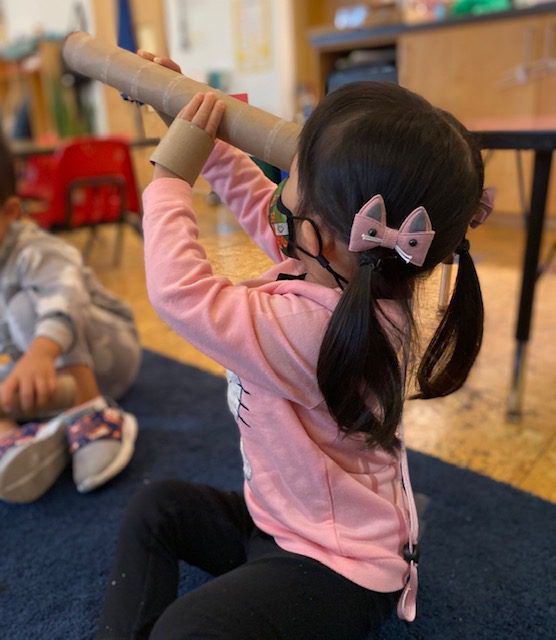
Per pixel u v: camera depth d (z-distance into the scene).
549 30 2.34
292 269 0.64
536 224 1.09
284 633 0.56
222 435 1.19
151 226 0.59
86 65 0.65
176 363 1.53
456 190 0.51
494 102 2.53
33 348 1.04
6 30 5.24
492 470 1.05
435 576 0.82
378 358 0.52
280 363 0.57
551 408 1.24
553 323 1.64
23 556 0.89
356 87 0.54
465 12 2.66
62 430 1.06
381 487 0.64
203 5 3.43
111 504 1.00
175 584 0.70
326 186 0.52
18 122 4.11
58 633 0.76
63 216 2.15
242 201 0.71
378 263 0.52
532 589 0.80
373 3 3.10
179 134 0.59
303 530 0.61
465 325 0.60
